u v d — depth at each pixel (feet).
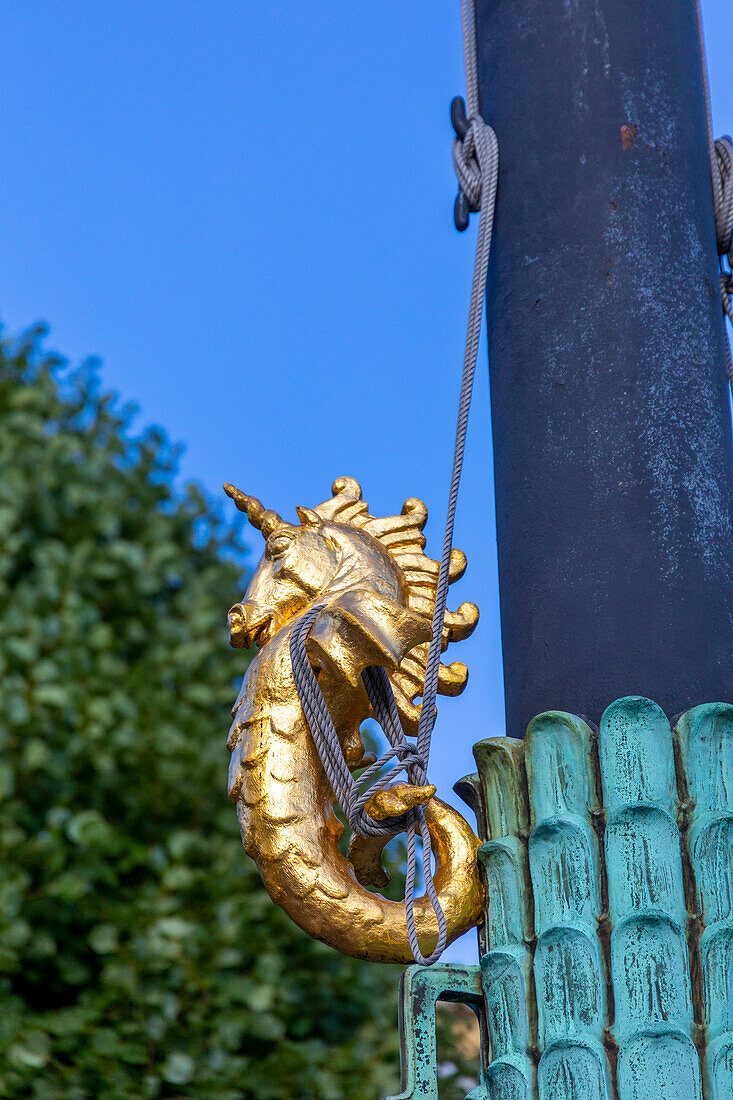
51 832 11.38
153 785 12.28
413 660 5.49
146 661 13.12
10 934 10.92
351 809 4.98
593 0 5.71
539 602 5.10
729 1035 4.31
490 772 4.94
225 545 14.58
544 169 5.57
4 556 12.57
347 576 5.38
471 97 6.07
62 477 13.48
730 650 4.99
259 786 5.06
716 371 5.42
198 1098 11.09
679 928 4.43
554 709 4.94
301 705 5.12
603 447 5.12
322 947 12.16
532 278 5.48
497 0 5.99
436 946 4.80
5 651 12.02
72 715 12.02
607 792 4.62
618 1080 4.31
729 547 5.15
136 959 11.28
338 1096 11.53
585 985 4.44
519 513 5.27
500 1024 4.62
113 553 13.33
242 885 12.10
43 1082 10.39
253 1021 11.51
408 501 5.75
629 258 5.34
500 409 5.51
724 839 4.53
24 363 14.29
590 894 4.54
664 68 5.70
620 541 5.00
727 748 4.66
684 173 5.60
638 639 4.90
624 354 5.21
